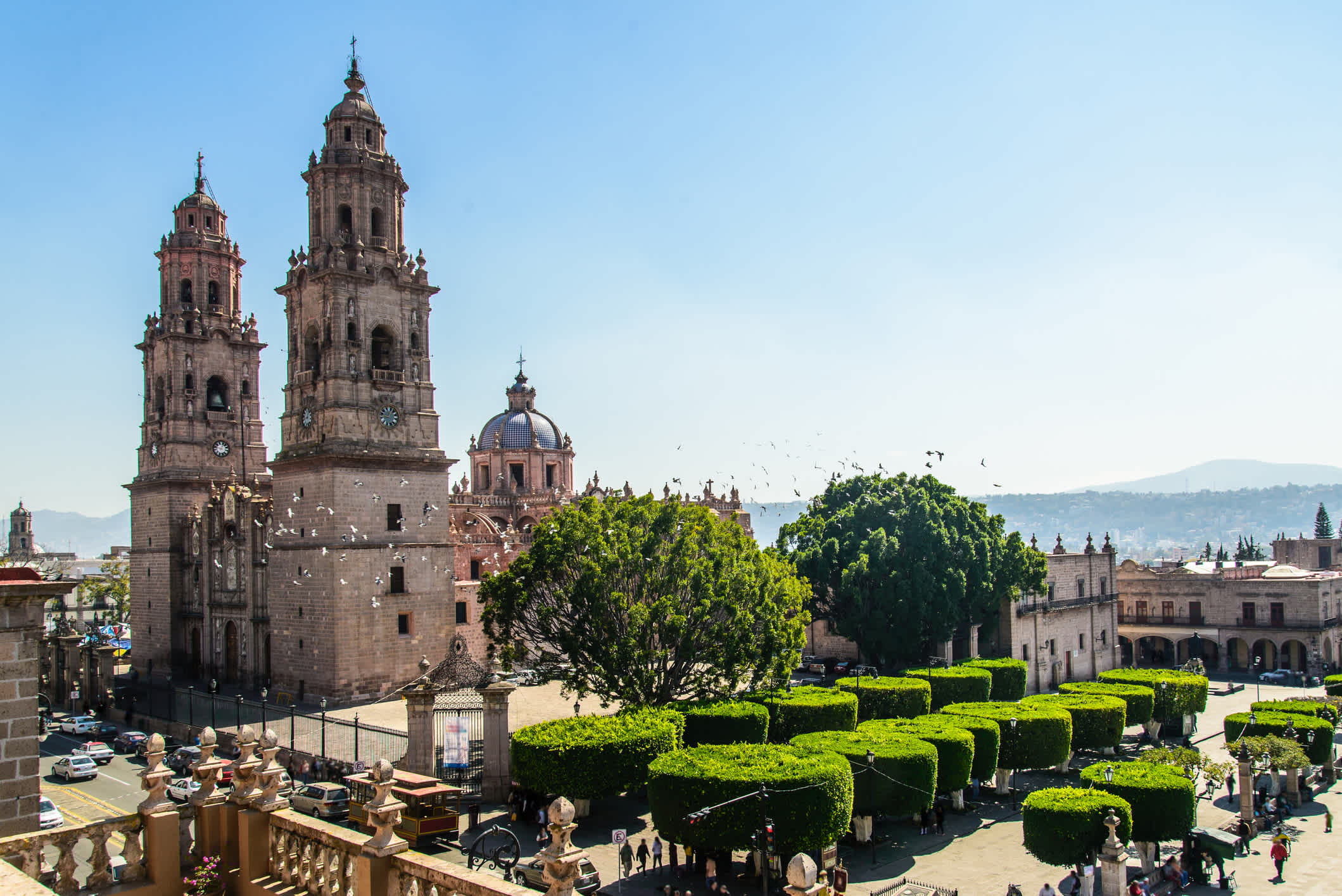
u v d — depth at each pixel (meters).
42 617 22.41
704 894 44.19
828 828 45.31
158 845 20.25
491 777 56.62
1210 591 125.94
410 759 56.03
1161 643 133.38
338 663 78.94
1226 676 120.38
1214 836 49.31
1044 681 106.56
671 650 71.81
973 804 61.66
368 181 87.06
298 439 85.69
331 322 82.94
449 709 58.94
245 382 106.88
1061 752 64.56
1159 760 59.50
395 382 85.38
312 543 81.69
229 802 21.48
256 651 88.88
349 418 82.06
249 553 89.69
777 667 67.44
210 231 105.75
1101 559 119.75
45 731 80.50
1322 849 54.94
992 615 99.06
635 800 58.81
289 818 20.77
